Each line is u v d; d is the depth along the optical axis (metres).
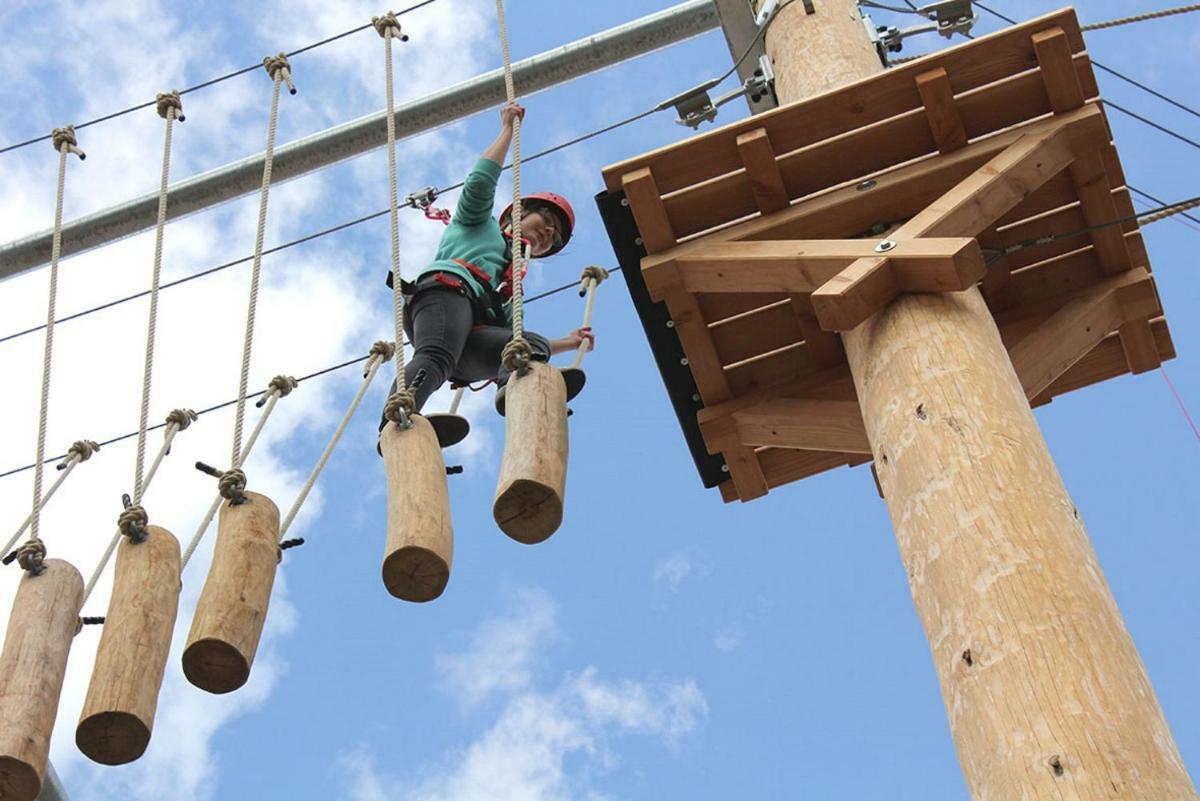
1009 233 6.48
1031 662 4.46
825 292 5.62
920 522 5.02
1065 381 7.14
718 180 6.34
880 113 6.26
